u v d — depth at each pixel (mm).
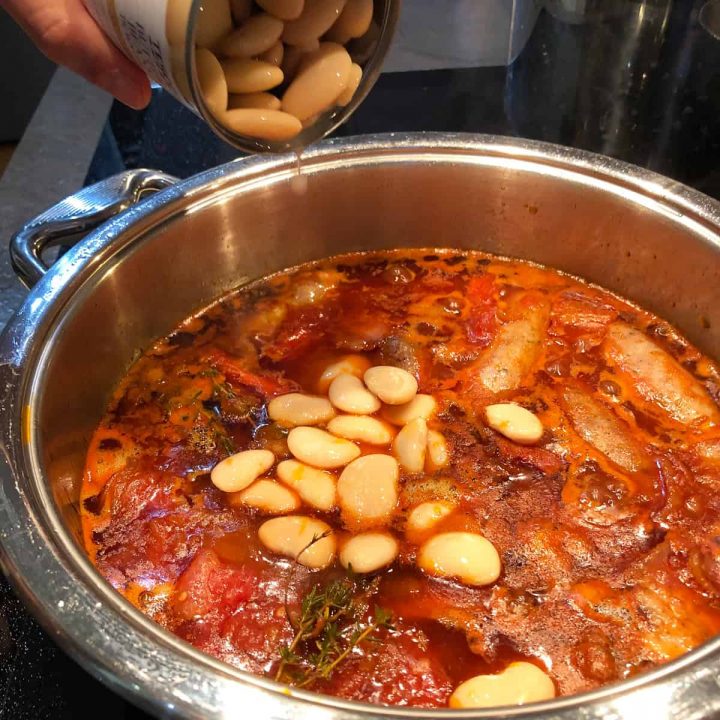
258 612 273
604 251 391
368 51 330
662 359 356
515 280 410
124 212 354
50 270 326
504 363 359
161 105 540
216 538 296
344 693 251
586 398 344
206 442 335
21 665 283
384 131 497
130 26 267
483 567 276
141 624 216
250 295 405
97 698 281
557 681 253
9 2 296
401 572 282
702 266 354
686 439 332
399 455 319
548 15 448
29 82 833
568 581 280
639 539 294
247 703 196
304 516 297
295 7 286
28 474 257
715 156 433
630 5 421
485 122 502
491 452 325
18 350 293
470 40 570
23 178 498
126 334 361
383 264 421
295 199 390
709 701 193
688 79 425
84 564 232
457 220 414
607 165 373
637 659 258
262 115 295
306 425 334
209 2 279
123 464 330
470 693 242
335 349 378
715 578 281
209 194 369
